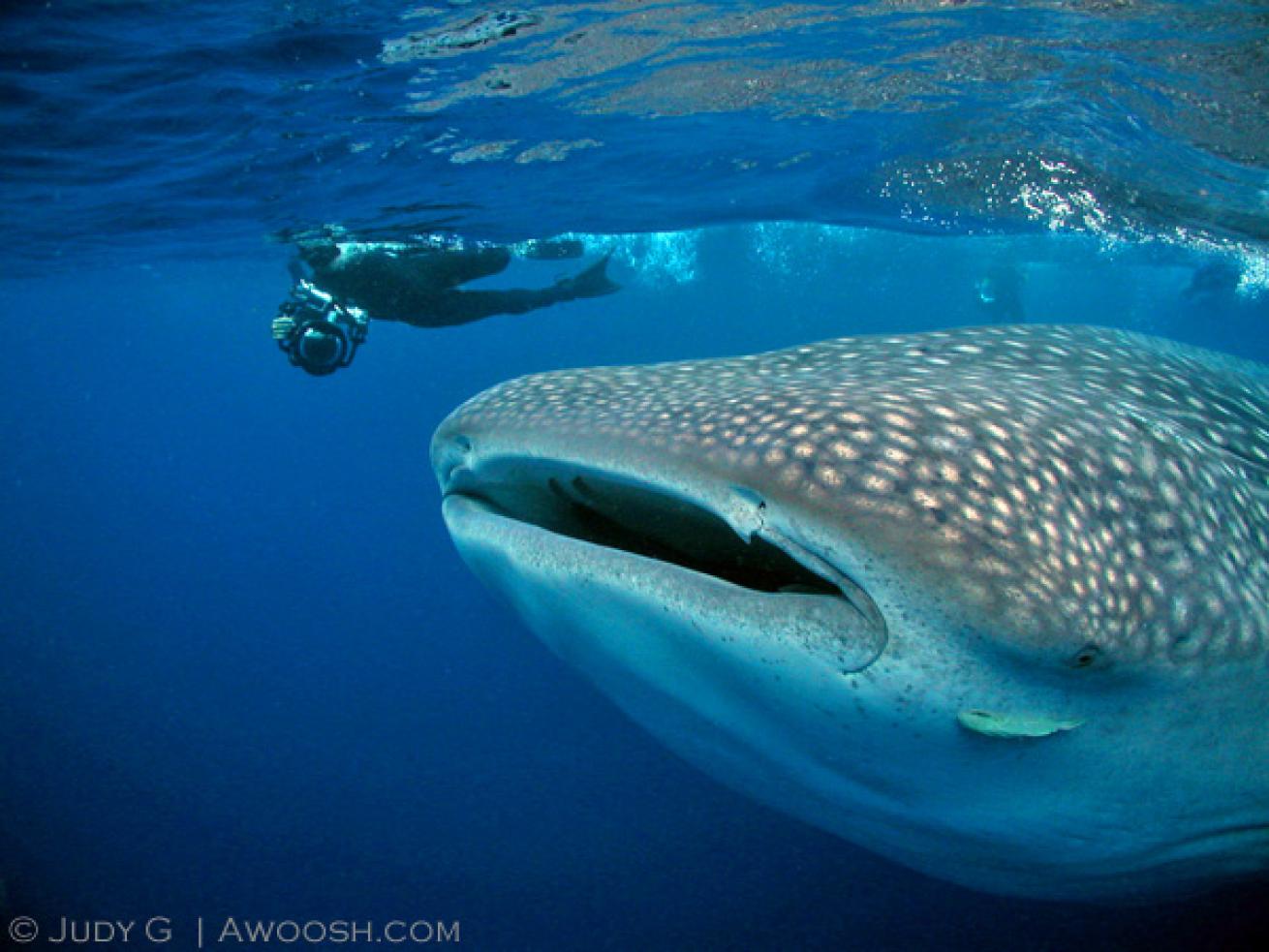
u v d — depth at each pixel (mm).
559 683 12172
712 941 5559
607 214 12469
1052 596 1386
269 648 17688
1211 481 1773
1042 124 7789
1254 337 38656
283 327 8188
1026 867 2225
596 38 6262
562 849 7332
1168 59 5891
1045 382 2084
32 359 61531
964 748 1586
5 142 8352
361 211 11219
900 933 5117
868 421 1523
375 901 7234
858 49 6434
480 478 2070
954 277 26062
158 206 11180
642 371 2186
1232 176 7969
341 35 6133
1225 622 1601
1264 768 1860
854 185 10586
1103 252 15656
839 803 2133
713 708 1827
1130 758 1711
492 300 10422
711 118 8055
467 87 7168
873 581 1372
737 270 24484
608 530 2062
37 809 9797
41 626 23984
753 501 1484
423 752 10180
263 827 8859
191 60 6531
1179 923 4254
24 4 5680
